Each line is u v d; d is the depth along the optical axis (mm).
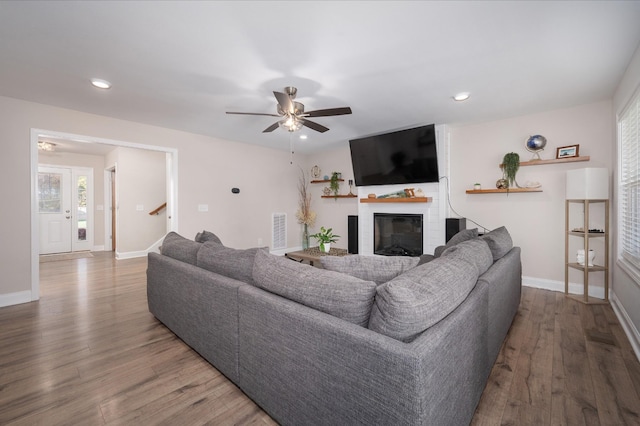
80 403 1516
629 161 2525
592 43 2010
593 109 3174
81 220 6332
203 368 1843
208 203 4730
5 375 1754
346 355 1068
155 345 2135
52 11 1665
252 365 1494
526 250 3648
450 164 4211
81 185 6328
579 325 2465
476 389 1415
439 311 1112
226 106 3229
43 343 2152
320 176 6137
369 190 5016
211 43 1996
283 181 5922
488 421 1394
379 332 1084
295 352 1258
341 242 5801
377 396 978
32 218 3121
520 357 1964
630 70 2279
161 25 1802
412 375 890
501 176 3785
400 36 1916
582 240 3312
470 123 3949
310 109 3303
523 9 1658
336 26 1809
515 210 3711
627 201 2578
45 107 3189
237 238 5148
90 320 2574
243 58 2191
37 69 2371
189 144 4473
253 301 1473
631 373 1775
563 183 3387
